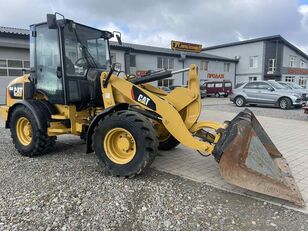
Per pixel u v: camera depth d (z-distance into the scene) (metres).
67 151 5.98
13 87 6.04
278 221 3.23
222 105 17.98
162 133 5.65
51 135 5.40
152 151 4.21
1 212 3.34
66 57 5.07
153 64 27.84
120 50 22.03
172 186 4.14
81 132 5.22
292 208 3.52
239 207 3.54
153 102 4.45
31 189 3.99
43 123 5.35
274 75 38.00
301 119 11.13
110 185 4.12
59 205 3.51
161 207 3.50
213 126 4.56
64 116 5.26
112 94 4.78
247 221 3.23
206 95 28.55
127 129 4.25
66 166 4.97
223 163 3.72
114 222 3.16
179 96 4.70
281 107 15.56
